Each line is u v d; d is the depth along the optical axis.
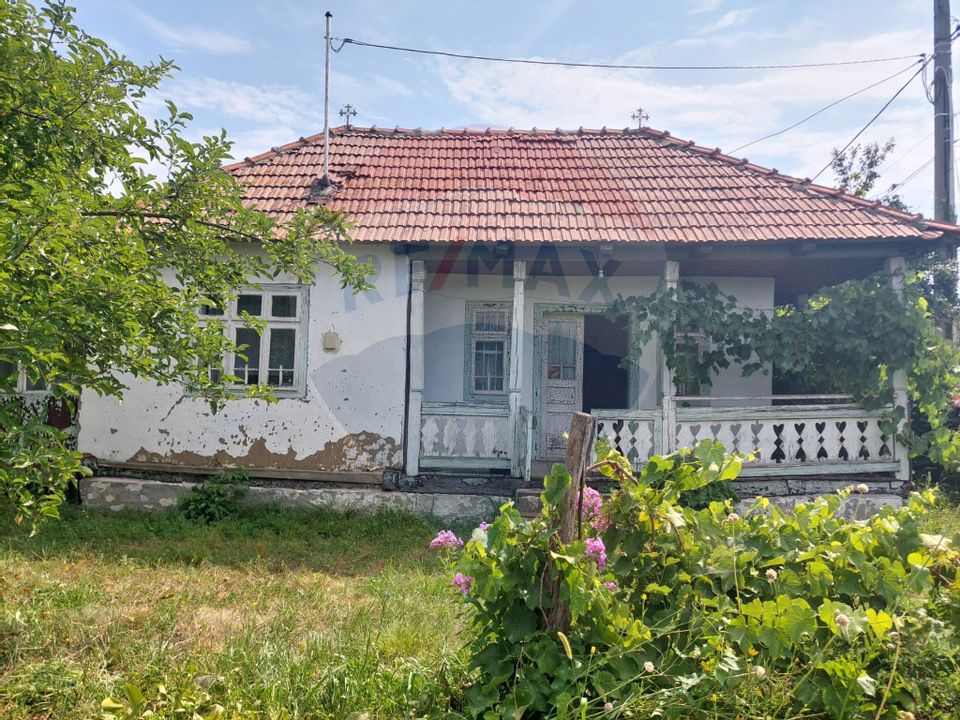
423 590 5.25
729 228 8.05
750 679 2.78
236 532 7.31
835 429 8.00
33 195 3.55
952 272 11.87
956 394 9.58
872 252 7.87
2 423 3.13
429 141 10.86
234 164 9.68
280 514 7.88
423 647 4.03
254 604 4.96
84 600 4.63
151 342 4.15
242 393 8.32
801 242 7.73
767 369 9.16
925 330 7.68
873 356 7.92
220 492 7.93
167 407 8.34
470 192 9.16
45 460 3.15
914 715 2.80
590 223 8.28
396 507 8.05
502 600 3.02
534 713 2.94
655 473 3.27
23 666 3.61
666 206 8.74
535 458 9.62
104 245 3.76
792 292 10.63
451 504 8.01
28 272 3.24
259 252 8.19
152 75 4.45
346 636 4.12
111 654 3.87
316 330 8.36
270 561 6.34
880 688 2.78
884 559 3.09
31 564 5.61
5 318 3.06
